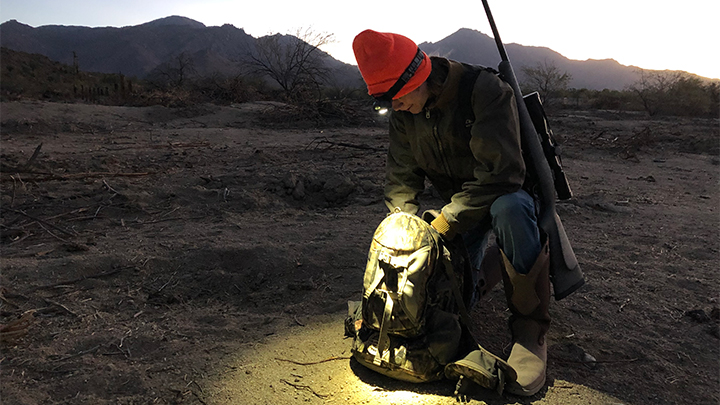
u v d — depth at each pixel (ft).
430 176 7.66
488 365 6.15
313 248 11.37
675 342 8.06
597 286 10.16
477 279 7.44
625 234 14.14
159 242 11.93
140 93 73.92
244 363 7.06
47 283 9.59
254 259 10.61
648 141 40.88
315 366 6.98
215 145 33.65
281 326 8.23
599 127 55.11
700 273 11.17
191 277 10.07
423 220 6.93
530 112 6.99
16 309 8.57
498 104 6.32
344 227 13.69
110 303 8.96
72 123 43.42
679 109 81.41
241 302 9.28
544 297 6.66
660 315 8.98
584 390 6.59
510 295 6.71
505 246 6.45
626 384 6.79
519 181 6.38
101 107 52.19
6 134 36.73
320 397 6.26
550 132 7.20
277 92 85.61
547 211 6.81
